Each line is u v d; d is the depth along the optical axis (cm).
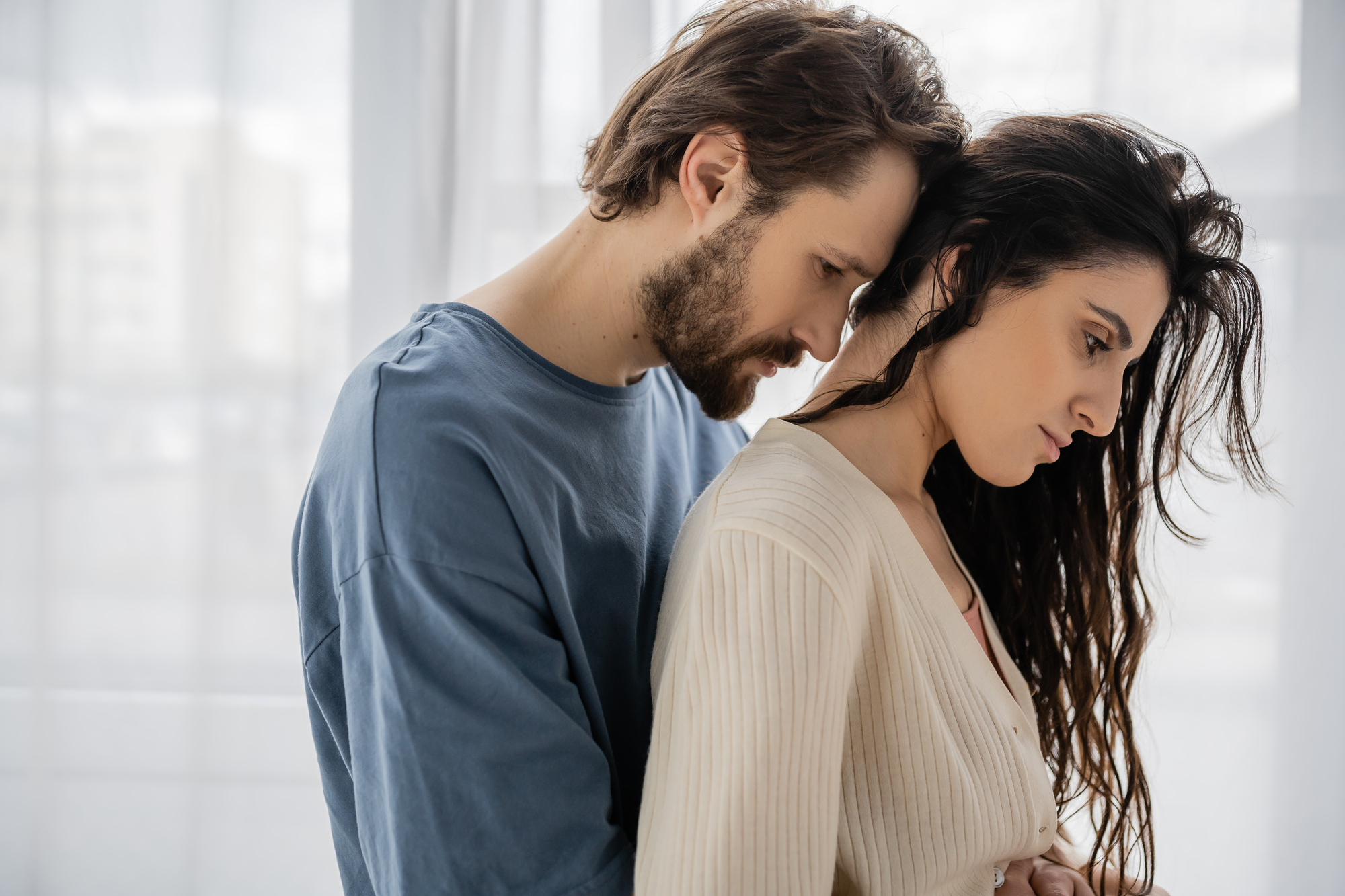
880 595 62
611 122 79
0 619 154
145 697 154
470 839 59
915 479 75
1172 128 150
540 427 68
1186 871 161
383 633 60
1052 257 64
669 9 147
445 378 65
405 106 145
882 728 63
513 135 148
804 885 52
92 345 151
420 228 146
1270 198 151
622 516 74
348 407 66
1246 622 159
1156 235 64
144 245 150
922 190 70
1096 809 130
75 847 154
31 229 151
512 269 78
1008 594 93
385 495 61
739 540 57
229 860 154
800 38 68
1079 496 90
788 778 52
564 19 148
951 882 65
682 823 53
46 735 154
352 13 146
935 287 68
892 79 68
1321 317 152
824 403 73
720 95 67
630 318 74
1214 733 160
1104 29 148
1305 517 156
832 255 67
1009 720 69
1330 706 157
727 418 78
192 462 153
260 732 153
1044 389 65
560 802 61
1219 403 80
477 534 60
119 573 153
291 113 147
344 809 75
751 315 70
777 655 53
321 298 149
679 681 58
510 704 60
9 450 154
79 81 149
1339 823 158
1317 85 149
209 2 147
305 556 70
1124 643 91
